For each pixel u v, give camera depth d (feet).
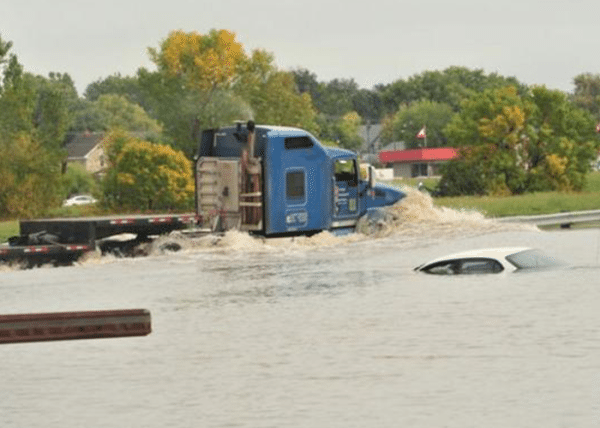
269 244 250.78
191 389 101.19
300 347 122.62
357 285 178.60
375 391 97.35
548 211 406.21
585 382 97.35
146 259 235.81
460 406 89.92
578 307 142.31
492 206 407.64
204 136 256.93
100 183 605.73
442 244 245.65
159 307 162.20
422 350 117.08
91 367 114.32
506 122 553.64
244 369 110.22
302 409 91.20
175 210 602.85
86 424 87.97
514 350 114.52
